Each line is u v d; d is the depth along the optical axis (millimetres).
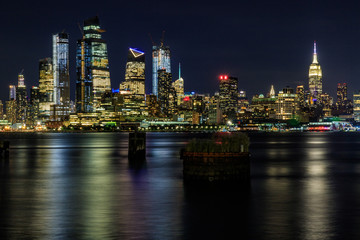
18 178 54844
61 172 62156
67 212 32219
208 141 45844
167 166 70562
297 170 64188
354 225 27828
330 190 42906
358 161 82750
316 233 25891
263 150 129125
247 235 25469
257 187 43844
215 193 39969
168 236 25281
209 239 24672
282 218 29844
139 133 86625
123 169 65812
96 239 24672
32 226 27750
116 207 34094
